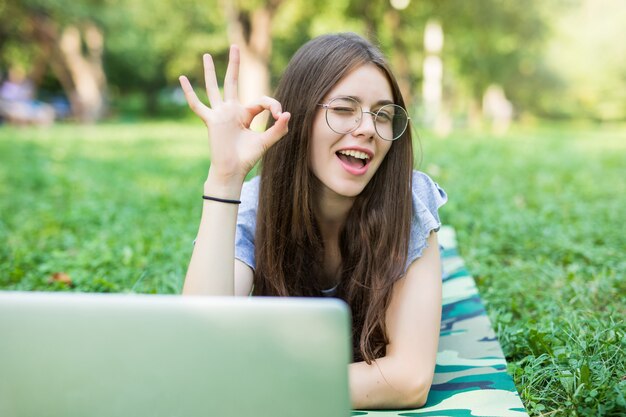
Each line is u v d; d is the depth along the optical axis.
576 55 36.50
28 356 1.34
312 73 2.10
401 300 2.13
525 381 2.27
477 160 10.50
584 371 2.08
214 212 1.98
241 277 2.29
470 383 2.22
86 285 3.53
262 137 2.01
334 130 2.06
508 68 22.27
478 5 17.95
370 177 2.12
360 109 2.06
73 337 1.33
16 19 23.36
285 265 2.31
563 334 2.57
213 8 21.83
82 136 18.36
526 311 3.08
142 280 3.68
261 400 1.32
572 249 4.24
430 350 2.08
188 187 8.05
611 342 2.39
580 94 39.34
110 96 37.81
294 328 1.29
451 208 5.67
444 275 3.21
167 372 1.33
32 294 1.33
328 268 2.45
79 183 8.86
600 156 11.70
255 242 2.33
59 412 1.36
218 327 1.30
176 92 40.53
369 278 2.19
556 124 36.06
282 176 2.20
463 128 23.95
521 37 19.59
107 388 1.34
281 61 26.52
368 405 2.03
